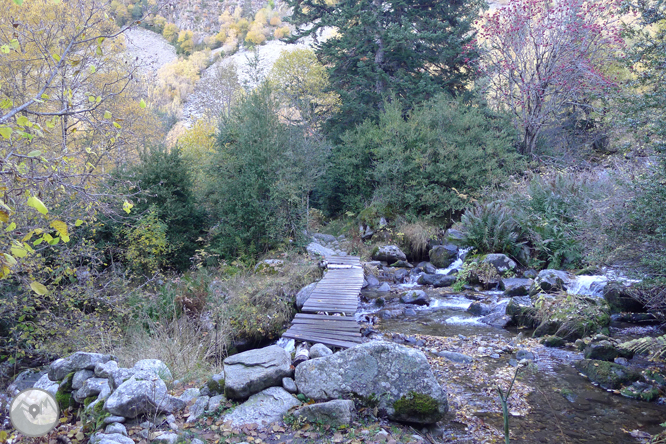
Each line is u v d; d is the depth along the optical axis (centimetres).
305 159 1308
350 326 707
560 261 1043
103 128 387
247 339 796
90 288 766
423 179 1457
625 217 578
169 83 5684
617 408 468
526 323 766
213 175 1327
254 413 406
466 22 1956
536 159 1598
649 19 560
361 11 1891
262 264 1103
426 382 411
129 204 366
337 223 1675
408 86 1884
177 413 416
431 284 1098
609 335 674
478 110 1669
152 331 683
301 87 2455
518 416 452
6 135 256
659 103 528
